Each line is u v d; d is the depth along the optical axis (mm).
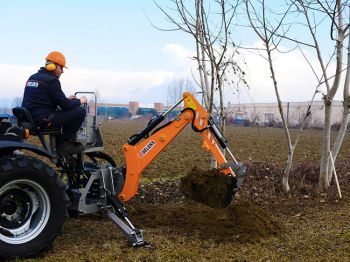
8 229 4391
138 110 69125
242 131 30672
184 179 5500
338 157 13234
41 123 4863
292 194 7273
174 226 5590
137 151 5250
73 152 5164
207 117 5289
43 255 4496
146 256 4516
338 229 5477
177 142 18859
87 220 5766
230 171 5301
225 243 4988
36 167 4422
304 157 13773
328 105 7191
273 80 7109
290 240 5098
